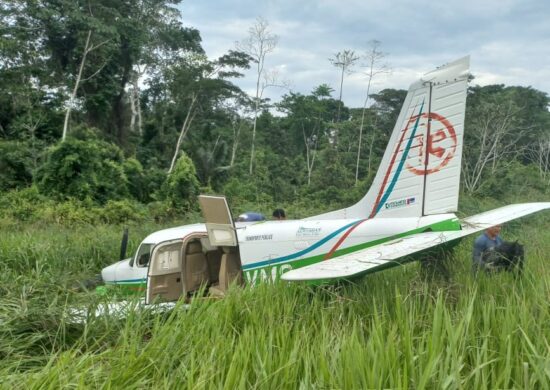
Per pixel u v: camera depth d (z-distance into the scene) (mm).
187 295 7340
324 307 5020
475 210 18641
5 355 4320
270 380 3359
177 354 3961
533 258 7023
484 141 37656
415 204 6980
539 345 3467
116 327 4848
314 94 52312
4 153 28969
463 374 3449
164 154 38500
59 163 24359
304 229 6973
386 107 47062
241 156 43469
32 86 34219
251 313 4613
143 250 7910
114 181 25844
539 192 33531
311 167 45250
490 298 4559
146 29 41156
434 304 4887
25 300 5027
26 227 17328
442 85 6871
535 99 52000
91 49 34969
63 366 3652
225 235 7105
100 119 38062
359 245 6727
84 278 9180
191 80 39719
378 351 3312
